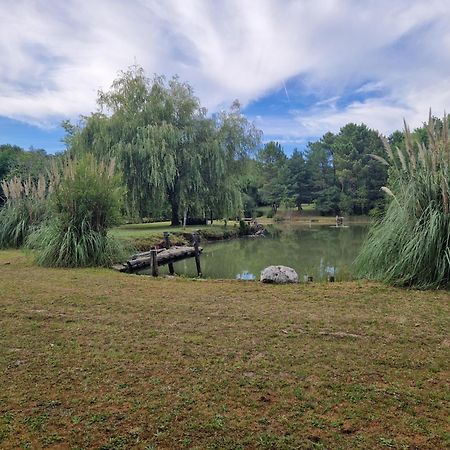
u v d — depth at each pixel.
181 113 18.59
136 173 16.45
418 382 2.37
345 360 2.71
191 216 20.02
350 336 3.18
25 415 2.05
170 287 5.42
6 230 10.82
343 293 4.79
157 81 18.47
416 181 5.43
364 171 41.84
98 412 2.07
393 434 1.84
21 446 1.79
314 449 1.74
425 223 5.15
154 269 7.89
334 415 2.02
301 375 2.48
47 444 1.80
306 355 2.81
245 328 3.44
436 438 1.80
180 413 2.05
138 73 18.20
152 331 3.38
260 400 2.18
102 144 16.59
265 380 2.42
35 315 3.90
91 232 7.93
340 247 14.57
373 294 4.68
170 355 2.84
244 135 19.67
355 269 6.31
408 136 5.58
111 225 8.52
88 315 3.90
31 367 2.65
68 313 3.98
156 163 16.34
